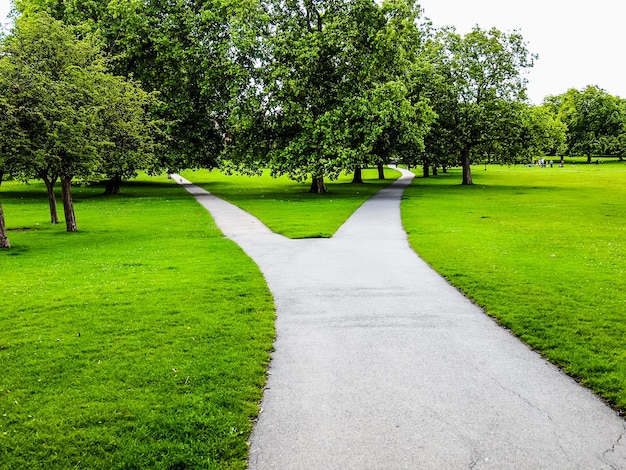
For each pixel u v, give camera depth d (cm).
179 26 3888
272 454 471
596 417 532
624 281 1114
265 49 3581
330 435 502
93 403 568
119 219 2547
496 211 2666
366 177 6675
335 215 2491
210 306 955
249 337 785
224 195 3956
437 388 603
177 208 3031
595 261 1347
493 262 1329
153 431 509
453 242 1658
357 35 3434
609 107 9488
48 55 2014
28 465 456
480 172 7712
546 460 455
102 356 712
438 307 940
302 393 596
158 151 3816
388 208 2819
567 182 5156
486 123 4531
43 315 914
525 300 966
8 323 872
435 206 2931
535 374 643
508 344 750
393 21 3481
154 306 959
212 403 567
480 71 4572
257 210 2798
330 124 3297
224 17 3838
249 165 3841
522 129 4684
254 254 1505
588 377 624
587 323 828
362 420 530
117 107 2222
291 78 3434
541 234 1850
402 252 1500
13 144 1639
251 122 3600
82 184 2309
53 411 553
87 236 1980
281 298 1015
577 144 9538
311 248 1592
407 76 3819
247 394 590
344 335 793
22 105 1664
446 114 4569
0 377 645
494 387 605
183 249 1616
